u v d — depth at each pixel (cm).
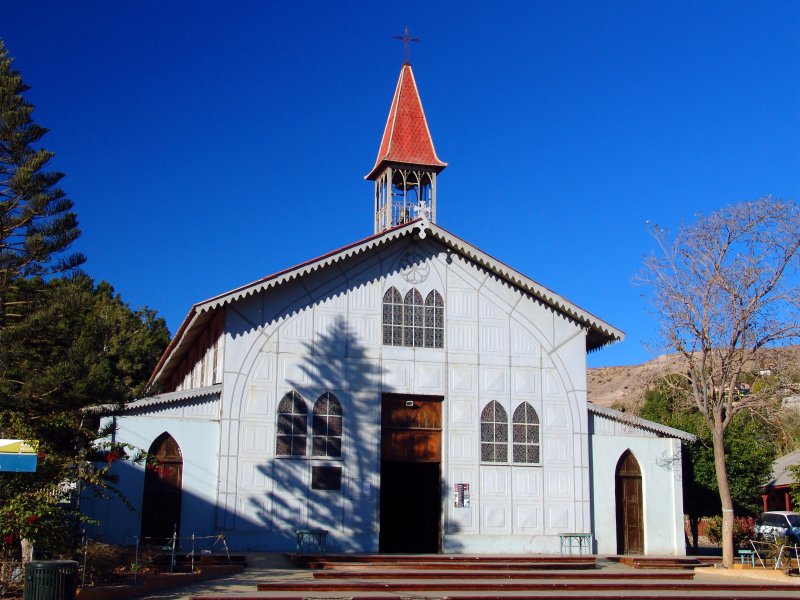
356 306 3145
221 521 2881
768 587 2542
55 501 1978
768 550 3203
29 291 2659
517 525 3150
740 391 3306
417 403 3172
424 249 3256
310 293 3108
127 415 2877
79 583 1939
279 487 2952
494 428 3198
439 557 2792
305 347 3067
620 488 3322
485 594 2269
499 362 3247
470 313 3256
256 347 3019
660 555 3244
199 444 2923
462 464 3148
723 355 3083
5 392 2342
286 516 2942
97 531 2744
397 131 3675
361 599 2144
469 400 3194
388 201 3591
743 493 3791
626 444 3350
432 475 3538
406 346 3169
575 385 3294
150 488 2855
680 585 2530
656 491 3341
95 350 2619
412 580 2439
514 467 3191
